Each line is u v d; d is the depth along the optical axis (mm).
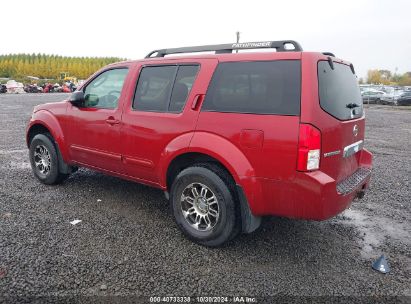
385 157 8508
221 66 3541
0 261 3164
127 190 5223
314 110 2975
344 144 3398
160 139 3836
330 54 3484
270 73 3211
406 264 3393
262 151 3129
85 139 4699
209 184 3441
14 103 22047
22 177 5742
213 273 3121
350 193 3342
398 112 24469
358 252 3596
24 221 4039
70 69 122500
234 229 3420
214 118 3441
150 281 2967
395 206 4977
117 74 4539
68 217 4199
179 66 3896
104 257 3311
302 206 3035
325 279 3086
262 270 3195
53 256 3285
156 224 4086
